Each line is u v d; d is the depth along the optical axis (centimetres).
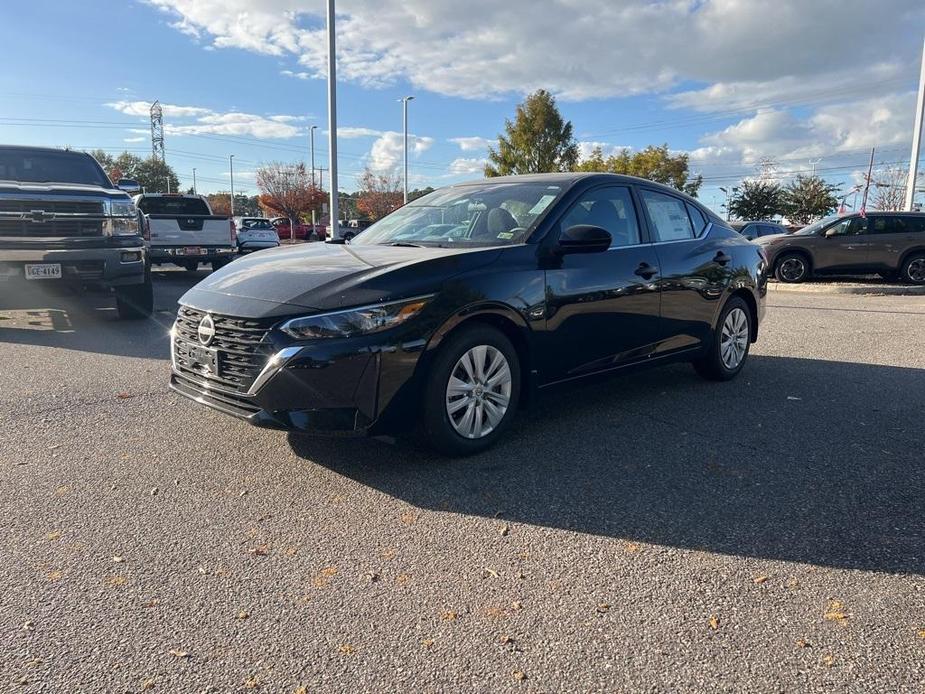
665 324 508
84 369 605
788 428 454
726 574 272
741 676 213
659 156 4416
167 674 213
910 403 517
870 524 314
